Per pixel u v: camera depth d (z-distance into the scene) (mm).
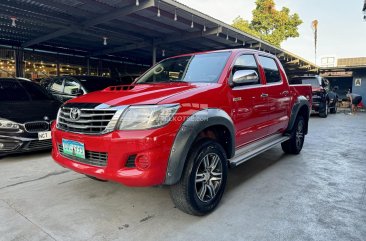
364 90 18906
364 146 5672
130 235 2232
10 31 9492
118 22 8281
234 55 3211
